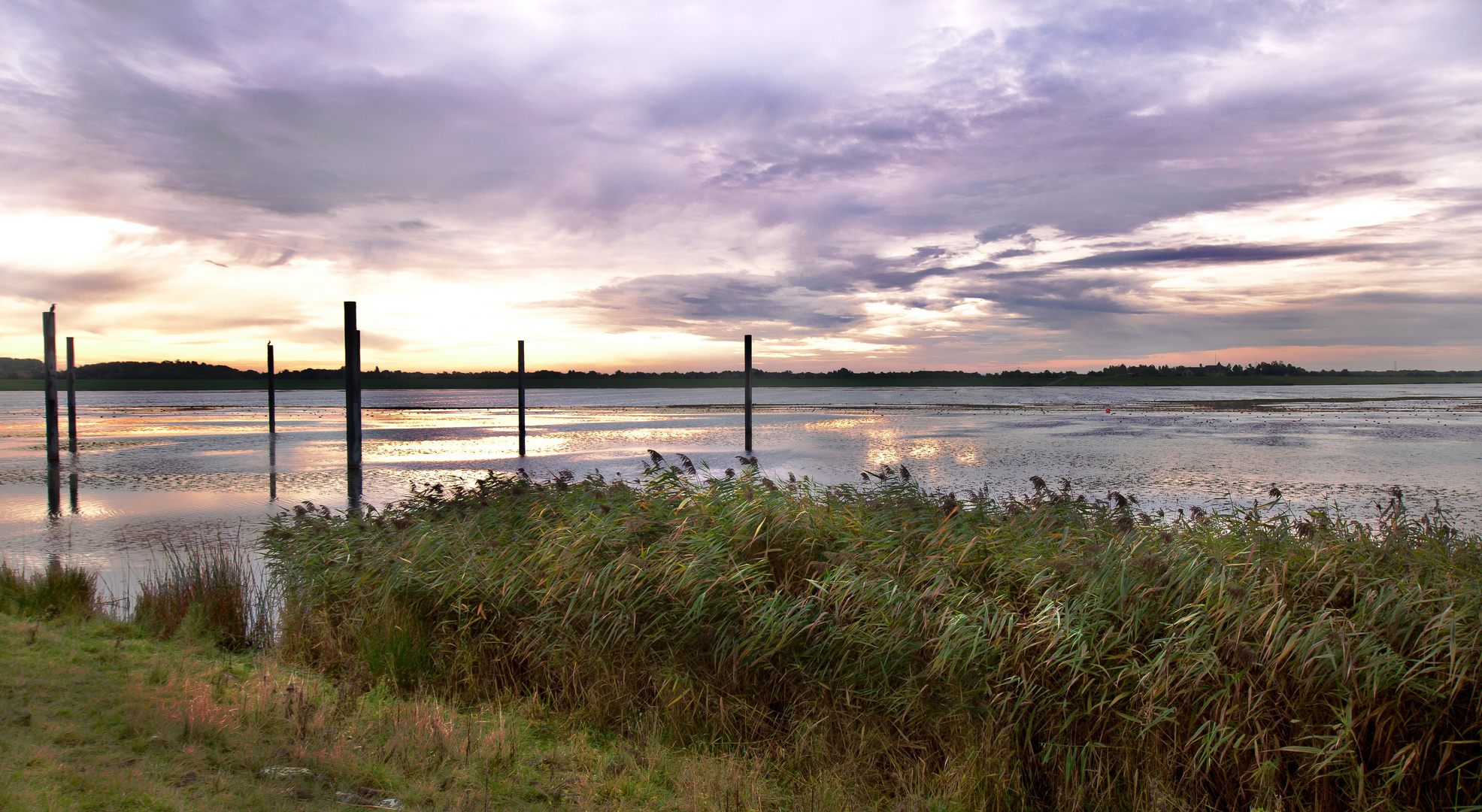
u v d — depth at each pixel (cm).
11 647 650
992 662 555
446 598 743
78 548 1311
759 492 795
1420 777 488
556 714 634
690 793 491
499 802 455
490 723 595
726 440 3584
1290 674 511
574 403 9125
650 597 655
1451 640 478
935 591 590
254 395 12550
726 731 591
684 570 642
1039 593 605
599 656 648
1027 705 537
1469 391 12938
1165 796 487
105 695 552
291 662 760
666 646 646
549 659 674
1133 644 545
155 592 920
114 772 413
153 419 5500
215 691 597
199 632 809
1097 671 526
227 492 2020
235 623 855
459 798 449
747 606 629
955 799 504
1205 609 547
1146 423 4553
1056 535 727
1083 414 5641
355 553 858
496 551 784
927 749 551
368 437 3900
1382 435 3612
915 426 4478
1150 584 582
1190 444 3203
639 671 638
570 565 701
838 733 570
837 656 601
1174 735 517
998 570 645
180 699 557
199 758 455
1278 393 11388
